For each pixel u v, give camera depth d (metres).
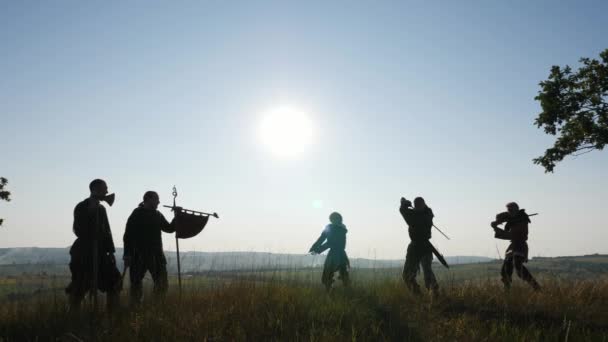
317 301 6.82
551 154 15.24
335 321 5.86
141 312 5.66
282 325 5.54
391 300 7.32
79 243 6.18
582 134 14.53
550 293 7.09
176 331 5.06
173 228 7.40
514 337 5.03
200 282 7.68
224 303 6.23
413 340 5.22
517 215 7.99
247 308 6.05
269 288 7.07
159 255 6.86
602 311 6.34
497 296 6.91
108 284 6.22
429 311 6.44
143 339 4.92
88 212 6.17
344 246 8.86
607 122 14.35
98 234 6.21
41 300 5.95
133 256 6.64
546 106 15.37
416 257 7.87
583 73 15.05
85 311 5.84
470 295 7.14
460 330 5.36
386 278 9.01
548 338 5.04
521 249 7.71
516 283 8.01
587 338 4.98
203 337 4.98
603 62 14.77
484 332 5.28
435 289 7.51
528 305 6.50
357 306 6.79
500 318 5.93
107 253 6.32
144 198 7.05
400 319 6.14
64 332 5.16
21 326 5.26
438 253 7.75
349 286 8.53
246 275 8.17
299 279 8.45
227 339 5.04
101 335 4.95
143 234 6.80
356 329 5.51
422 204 8.30
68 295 6.07
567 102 15.05
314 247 8.76
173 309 5.88
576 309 6.32
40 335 5.09
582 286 7.59
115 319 5.48
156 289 6.72
